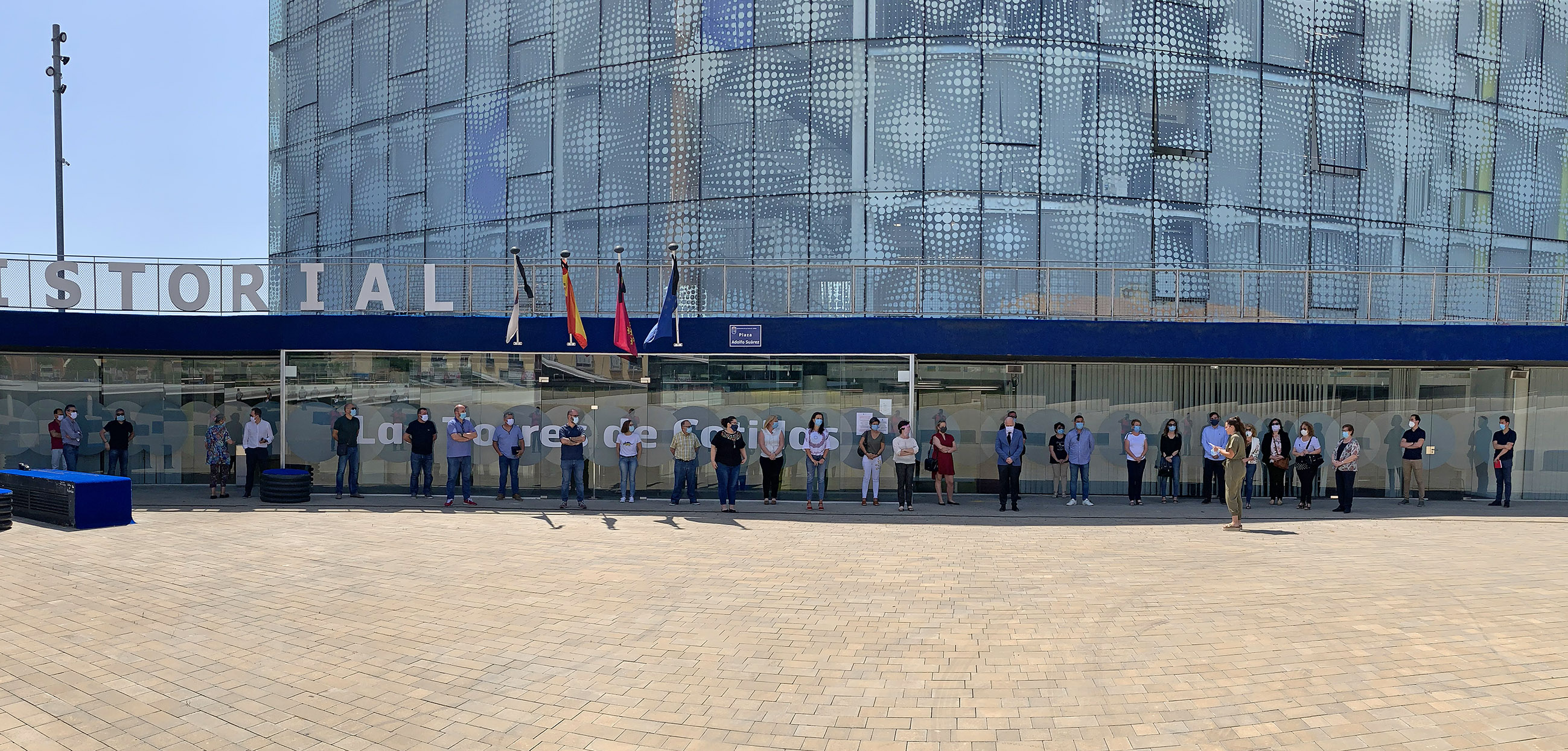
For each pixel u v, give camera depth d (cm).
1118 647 707
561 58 2506
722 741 525
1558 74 2556
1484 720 541
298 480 1627
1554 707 562
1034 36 2216
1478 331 1747
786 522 1462
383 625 771
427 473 1736
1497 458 1764
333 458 1812
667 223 2352
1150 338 1750
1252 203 2292
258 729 541
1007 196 2195
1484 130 2483
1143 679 630
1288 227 2309
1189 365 1938
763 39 2298
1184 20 2278
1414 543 1243
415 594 889
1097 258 2206
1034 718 558
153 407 1944
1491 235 2472
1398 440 1939
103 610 814
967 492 1911
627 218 2391
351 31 2942
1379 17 2414
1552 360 1734
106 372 1931
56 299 1753
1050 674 641
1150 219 2233
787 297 1891
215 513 1495
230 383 1952
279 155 3178
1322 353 1753
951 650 704
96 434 1933
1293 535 1319
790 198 2256
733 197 2298
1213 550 1177
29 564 1023
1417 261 2403
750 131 2294
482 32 2647
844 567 1046
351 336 1769
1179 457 1825
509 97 2583
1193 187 2262
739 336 1762
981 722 552
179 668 653
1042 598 878
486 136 2617
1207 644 709
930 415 1911
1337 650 688
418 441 1716
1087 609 834
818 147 2248
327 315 1778
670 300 1739
